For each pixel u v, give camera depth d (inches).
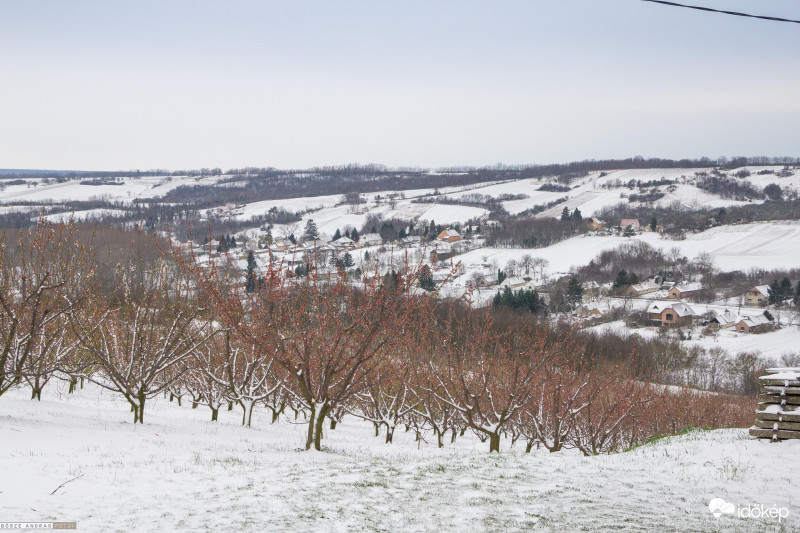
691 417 1316.4
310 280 749.9
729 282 5905.5
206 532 343.3
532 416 859.4
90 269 859.4
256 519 367.9
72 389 1120.8
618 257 6668.3
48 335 879.7
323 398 709.9
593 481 482.3
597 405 930.7
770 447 566.6
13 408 804.6
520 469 521.0
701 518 396.8
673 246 7460.6
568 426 870.4
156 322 858.8
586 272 6240.2
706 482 478.0
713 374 2962.6
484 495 437.4
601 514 398.3
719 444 595.8
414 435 1198.9
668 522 386.3
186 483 446.0
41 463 490.6
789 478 482.0
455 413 965.2
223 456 590.2
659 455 573.9
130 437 685.9
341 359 729.6
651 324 4387.3
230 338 908.0
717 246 7377.0
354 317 717.9
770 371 623.5
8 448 548.7
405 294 753.6
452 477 488.1
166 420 919.7
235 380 1003.9
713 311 4726.9
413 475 491.8
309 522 367.6
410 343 898.7
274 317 711.1
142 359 816.9
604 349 1859.0
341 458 649.6
